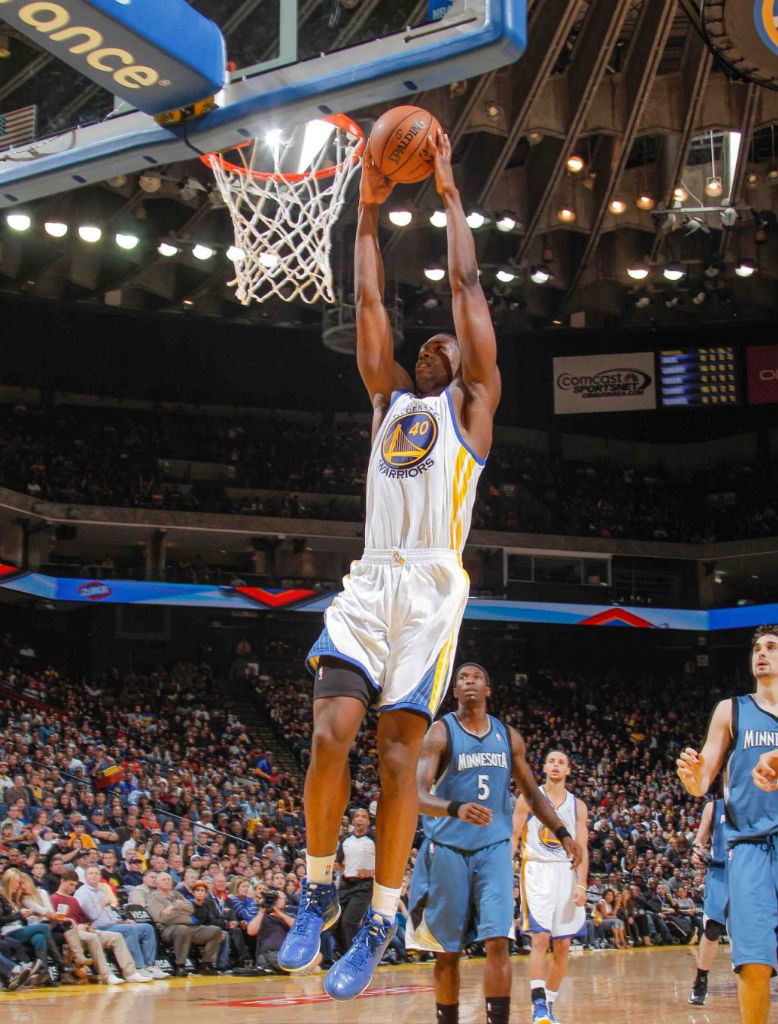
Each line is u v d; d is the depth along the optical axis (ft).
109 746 72.59
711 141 85.97
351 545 108.37
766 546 111.14
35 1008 28.17
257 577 103.65
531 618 102.68
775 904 15.28
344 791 9.90
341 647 9.96
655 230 84.84
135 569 103.91
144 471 103.30
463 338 10.78
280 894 42.70
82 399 106.93
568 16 65.05
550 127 73.41
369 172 11.48
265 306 91.97
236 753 82.07
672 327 100.27
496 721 19.15
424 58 15.11
